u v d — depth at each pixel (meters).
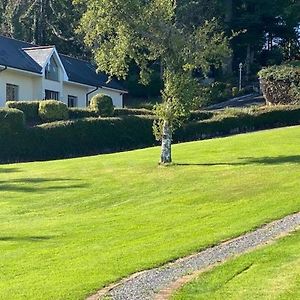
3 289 8.98
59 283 9.16
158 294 8.27
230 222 13.02
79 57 52.12
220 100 45.88
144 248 11.22
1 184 19.12
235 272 8.97
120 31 20.34
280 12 50.34
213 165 19.97
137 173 19.52
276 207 14.05
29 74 37.25
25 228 13.77
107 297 8.30
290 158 20.33
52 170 21.14
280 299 7.47
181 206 15.20
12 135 27.52
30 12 50.06
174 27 20.33
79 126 28.59
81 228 13.52
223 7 49.97
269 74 35.44
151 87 49.81
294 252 9.89
